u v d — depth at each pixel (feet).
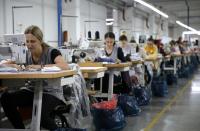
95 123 12.50
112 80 14.25
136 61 18.38
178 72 34.37
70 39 34.76
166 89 22.31
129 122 13.98
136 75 19.19
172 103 18.89
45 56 9.38
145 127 13.05
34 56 9.52
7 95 9.01
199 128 12.83
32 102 8.85
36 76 7.01
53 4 34.73
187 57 40.57
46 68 7.86
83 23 40.68
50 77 7.01
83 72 10.96
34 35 9.20
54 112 9.45
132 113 15.26
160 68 26.86
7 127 10.64
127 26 55.01
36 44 9.28
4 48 12.12
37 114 7.79
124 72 16.47
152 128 12.90
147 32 70.03
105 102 12.84
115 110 12.57
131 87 17.42
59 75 7.27
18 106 9.12
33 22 30.71
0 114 10.93
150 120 14.34
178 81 31.60
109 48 16.81
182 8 67.46
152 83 21.90
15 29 27.76
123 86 16.74
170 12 73.72
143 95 18.15
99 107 12.46
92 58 15.93
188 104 18.49
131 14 54.85
